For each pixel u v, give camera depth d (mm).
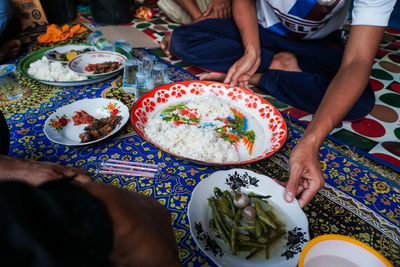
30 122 1368
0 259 242
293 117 1543
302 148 939
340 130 1460
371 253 677
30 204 279
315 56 1672
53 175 711
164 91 1491
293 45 1737
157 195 1020
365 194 1073
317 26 1646
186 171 1128
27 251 250
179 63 2082
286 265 749
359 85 1031
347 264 687
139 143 1259
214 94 1588
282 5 1587
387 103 1731
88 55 1848
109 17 2822
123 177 1085
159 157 1187
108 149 1214
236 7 1818
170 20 3029
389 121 1557
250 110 1485
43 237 259
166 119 1366
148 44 2348
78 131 1274
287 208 905
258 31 1841
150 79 1565
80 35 2547
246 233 828
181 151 1139
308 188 925
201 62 1796
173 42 1913
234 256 768
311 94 1525
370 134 1441
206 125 1354
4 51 1955
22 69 1695
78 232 292
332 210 1002
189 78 1872
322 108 1036
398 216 991
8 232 249
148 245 412
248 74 1701
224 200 903
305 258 667
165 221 565
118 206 363
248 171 1016
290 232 842
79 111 1374
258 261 759
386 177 1158
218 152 1123
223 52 1757
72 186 358
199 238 786
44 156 1156
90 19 2980
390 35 2816
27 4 2410
